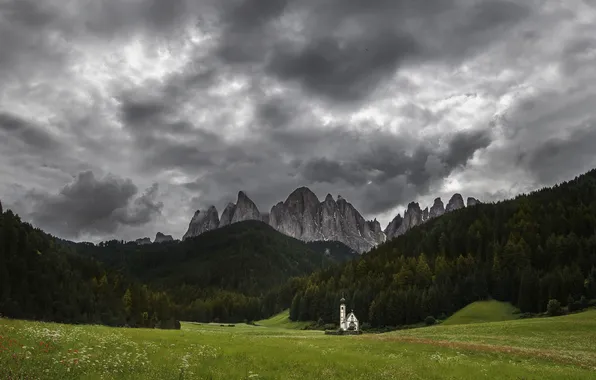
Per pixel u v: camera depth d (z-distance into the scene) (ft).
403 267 585.22
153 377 68.33
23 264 393.09
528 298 453.99
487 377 98.53
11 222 418.31
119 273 579.07
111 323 447.01
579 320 278.05
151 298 568.41
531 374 106.63
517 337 234.58
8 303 354.13
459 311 488.85
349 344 171.73
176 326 529.86
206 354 98.94
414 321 490.08
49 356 72.74
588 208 614.34
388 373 92.58
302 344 150.41
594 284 428.97
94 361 74.64
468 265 561.02
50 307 392.27
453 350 161.27
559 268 483.92
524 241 554.05
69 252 545.85
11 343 75.46
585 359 157.28
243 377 74.74
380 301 514.27
